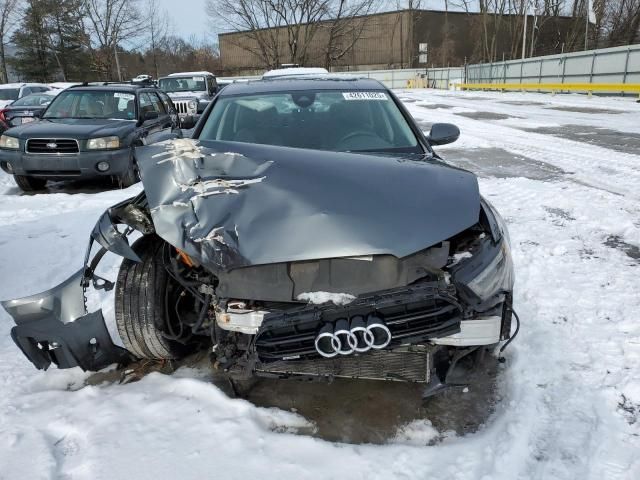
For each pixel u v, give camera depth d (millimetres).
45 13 48250
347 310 2236
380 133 3689
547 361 2990
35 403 2729
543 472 2207
